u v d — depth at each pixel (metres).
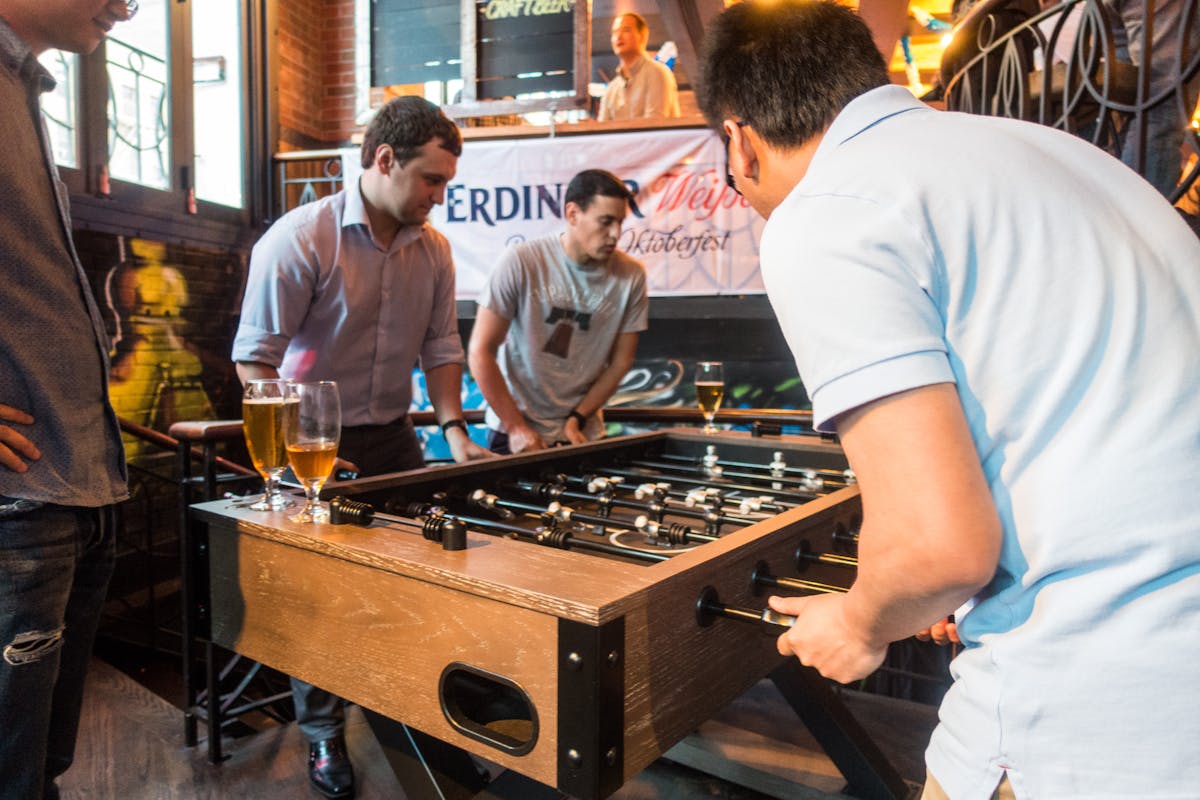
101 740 2.21
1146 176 1.94
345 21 6.16
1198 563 0.64
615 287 2.78
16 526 1.17
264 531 1.19
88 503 1.26
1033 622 0.67
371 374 2.26
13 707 1.19
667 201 4.47
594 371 2.85
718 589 1.07
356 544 1.09
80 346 1.27
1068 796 0.65
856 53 0.83
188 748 2.16
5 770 1.20
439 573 0.98
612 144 4.49
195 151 4.85
